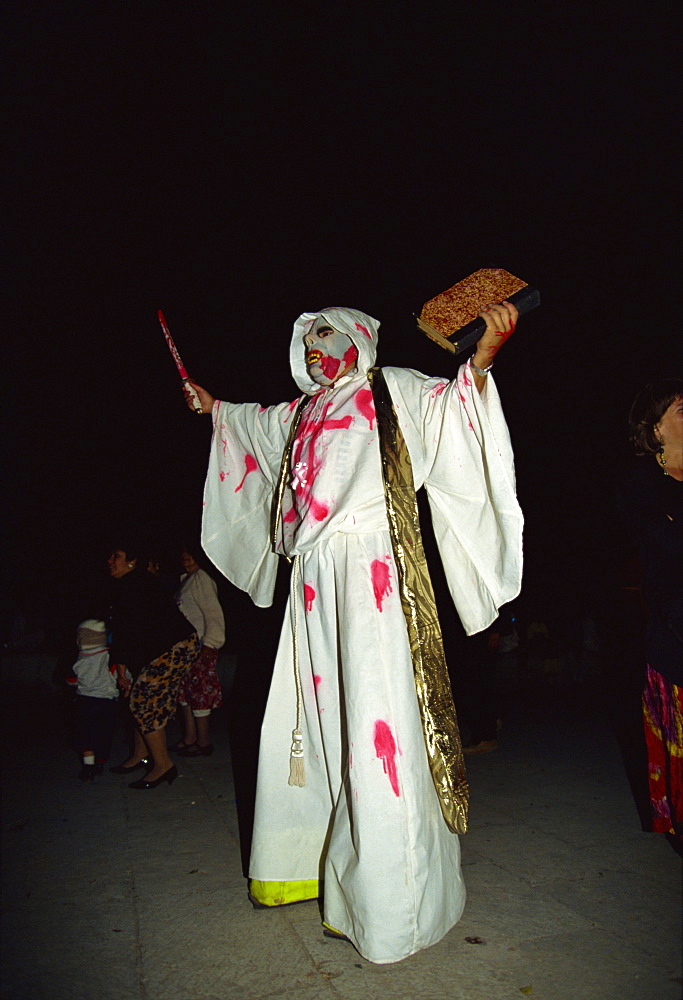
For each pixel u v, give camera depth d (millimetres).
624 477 3268
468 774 4914
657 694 3197
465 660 5656
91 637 5031
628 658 10258
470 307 2666
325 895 2637
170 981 2365
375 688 2533
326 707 2727
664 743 3201
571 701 8234
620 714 7312
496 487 2641
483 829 3770
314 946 2564
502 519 2666
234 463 3377
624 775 4848
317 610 2764
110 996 2281
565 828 3770
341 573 2693
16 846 3641
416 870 2447
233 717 7258
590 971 2383
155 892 3059
